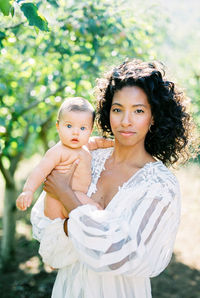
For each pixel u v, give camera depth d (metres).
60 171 1.83
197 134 2.16
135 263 1.55
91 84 3.67
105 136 2.14
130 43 3.76
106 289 1.71
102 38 3.68
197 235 6.95
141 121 1.74
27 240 6.68
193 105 4.43
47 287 5.23
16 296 5.00
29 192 1.76
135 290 1.74
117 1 3.77
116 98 1.76
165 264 1.72
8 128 3.96
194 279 5.48
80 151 1.86
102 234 1.54
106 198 1.79
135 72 1.75
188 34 6.42
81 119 1.83
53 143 5.64
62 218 1.84
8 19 2.97
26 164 11.72
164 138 1.85
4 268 5.67
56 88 4.02
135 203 1.65
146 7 4.38
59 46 3.61
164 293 5.10
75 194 1.75
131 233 1.56
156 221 1.61
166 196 1.64
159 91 1.78
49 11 3.34
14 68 4.18
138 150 1.85
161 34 5.02
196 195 9.15
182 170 11.24
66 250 1.77
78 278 1.78
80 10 3.50
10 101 3.92
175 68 5.04
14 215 5.84
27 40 3.93
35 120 4.64
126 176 1.80
